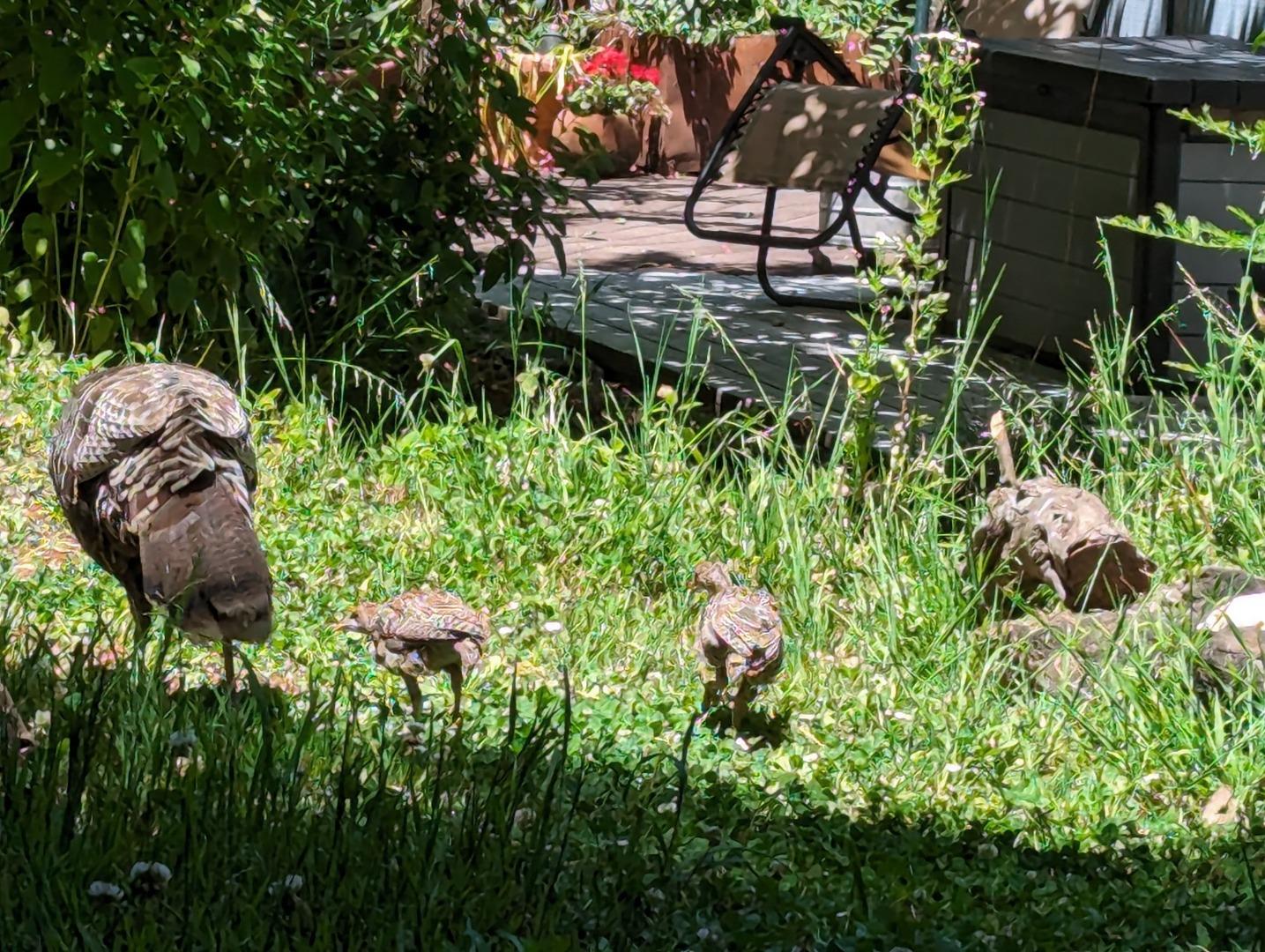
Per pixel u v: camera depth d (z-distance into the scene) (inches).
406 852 161.8
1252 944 167.9
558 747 209.0
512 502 328.2
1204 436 346.6
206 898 145.3
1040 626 284.5
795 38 542.3
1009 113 461.4
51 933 133.4
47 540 294.8
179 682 222.5
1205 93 411.5
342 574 291.0
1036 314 460.4
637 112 834.2
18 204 391.5
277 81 385.1
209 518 201.6
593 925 155.3
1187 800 233.0
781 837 192.1
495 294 524.4
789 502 335.0
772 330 485.1
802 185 493.0
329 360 403.2
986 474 357.7
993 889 183.8
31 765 167.9
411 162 436.8
